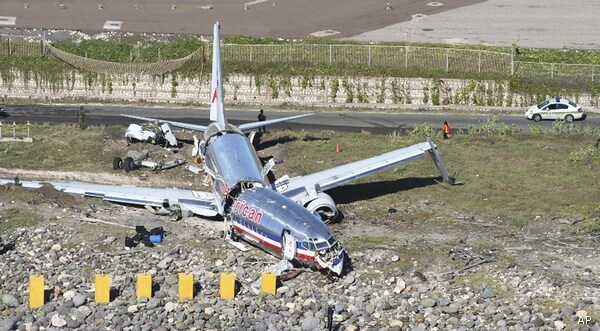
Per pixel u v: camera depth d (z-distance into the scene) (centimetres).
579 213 8250
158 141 10056
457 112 11825
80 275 7069
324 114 11688
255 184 7881
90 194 8244
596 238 7725
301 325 6444
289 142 10275
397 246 7556
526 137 10444
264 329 6369
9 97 12194
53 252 7406
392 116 11625
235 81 12188
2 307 6644
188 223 8031
